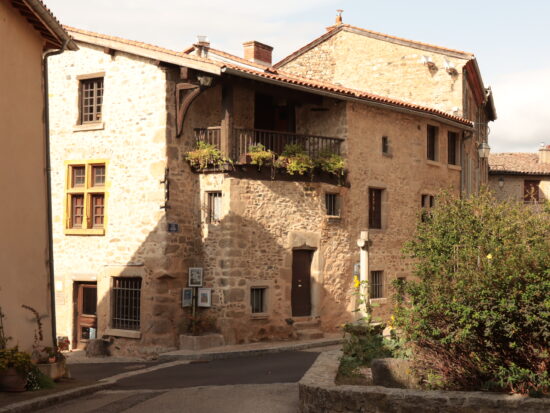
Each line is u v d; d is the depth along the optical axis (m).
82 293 17.59
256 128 18.66
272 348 15.66
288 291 17.50
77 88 17.66
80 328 17.55
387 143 20.44
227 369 13.00
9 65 10.35
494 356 7.28
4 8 10.18
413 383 8.08
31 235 10.90
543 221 8.12
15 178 10.47
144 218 16.52
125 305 16.83
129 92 16.91
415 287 7.89
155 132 16.47
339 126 18.94
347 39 25.91
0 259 9.96
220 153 16.53
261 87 16.89
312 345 16.53
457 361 7.69
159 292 16.19
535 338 7.04
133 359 15.91
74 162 17.53
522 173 32.97
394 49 25.08
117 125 17.05
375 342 10.03
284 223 17.50
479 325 7.20
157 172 16.38
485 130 30.97
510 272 7.15
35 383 9.84
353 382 8.69
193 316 16.42
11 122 10.39
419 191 21.52
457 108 23.91
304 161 17.47
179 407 8.86
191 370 13.26
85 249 17.33
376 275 19.98
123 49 16.73
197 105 17.30
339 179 18.62
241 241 16.64
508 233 8.04
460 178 23.89
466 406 6.91
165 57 16.12
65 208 17.59
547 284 6.87
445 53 24.14
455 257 7.93
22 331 10.48
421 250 9.81
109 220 17.02
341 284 18.69
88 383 10.81
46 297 11.30
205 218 16.97
